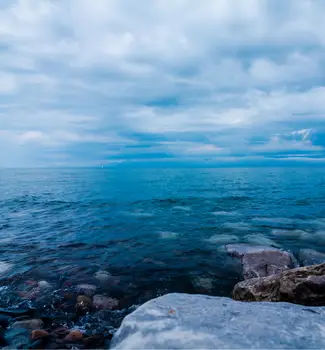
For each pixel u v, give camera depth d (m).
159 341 2.70
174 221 14.45
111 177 63.38
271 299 4.90
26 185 40.72
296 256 8.75
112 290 6.26
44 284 6.45
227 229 12.57
